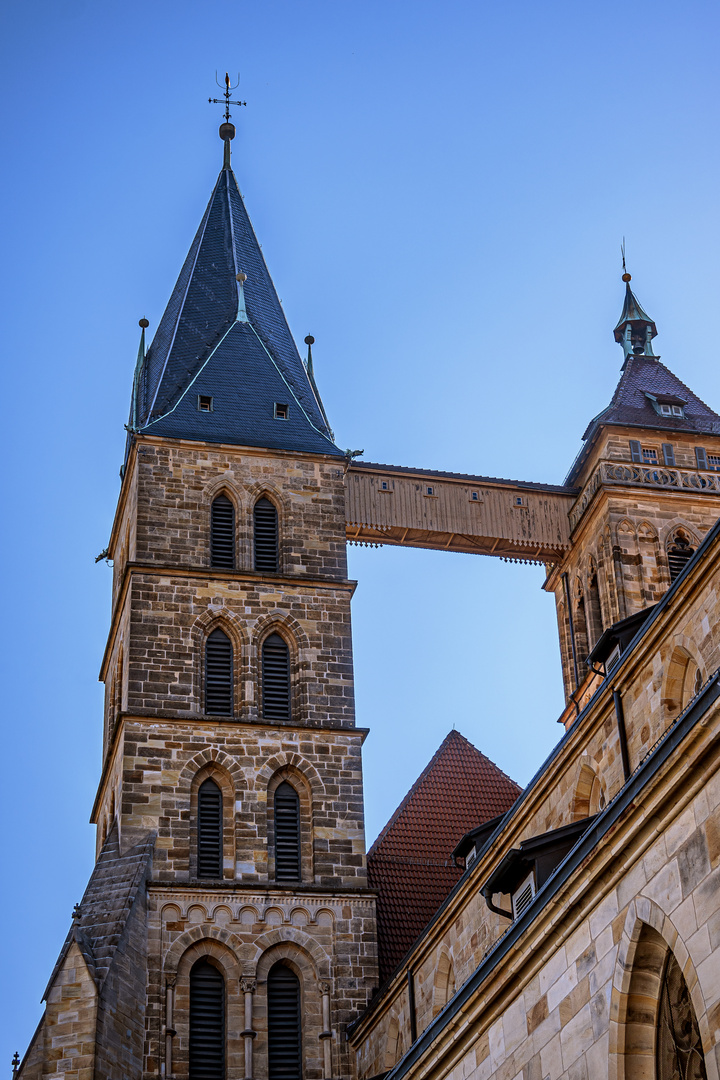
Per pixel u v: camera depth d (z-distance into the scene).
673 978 33.53
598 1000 34.81
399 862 73.31
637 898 33.75
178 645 72.62
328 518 77.19
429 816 75.56
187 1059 64.19
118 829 69.06
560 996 36.47
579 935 36.03
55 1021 60.44
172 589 73.69
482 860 58.03
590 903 35.53
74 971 61.59
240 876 68.56
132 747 70.00
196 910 67.06
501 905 56.44
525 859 47.16
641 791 33.41
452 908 59.81
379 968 68.44
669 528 75.94
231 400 80.31
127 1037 62.25
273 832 70.06
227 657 73.44
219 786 70.50
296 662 73.88
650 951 33.72
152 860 67.56
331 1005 66.81
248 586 74.62
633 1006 33.94
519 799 57.56
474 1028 40.56
